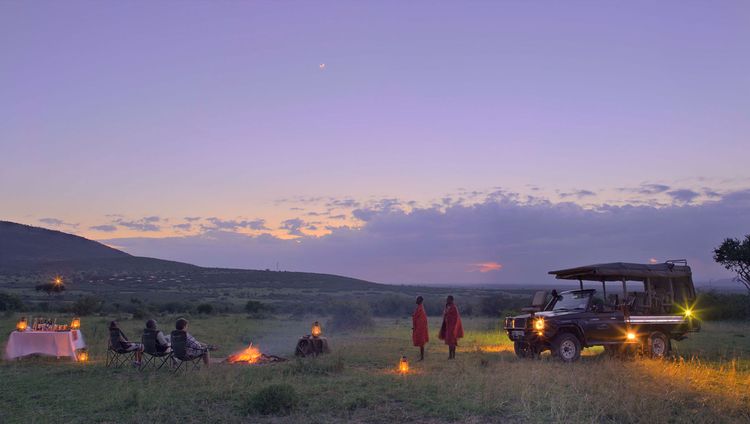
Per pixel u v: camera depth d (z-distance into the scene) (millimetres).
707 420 8531
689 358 16453
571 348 15750
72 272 133375
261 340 23953
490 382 11461
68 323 30797
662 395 9992
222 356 18031
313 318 41969
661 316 16938
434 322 39750
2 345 19375
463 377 12312
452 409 9352
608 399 9656
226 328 30359
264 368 14250
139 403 9914
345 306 31797
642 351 16641
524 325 16250
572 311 16375
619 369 13484
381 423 8781
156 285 115625
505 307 52062
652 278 17344
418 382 11758
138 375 13414
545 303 18172
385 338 25719
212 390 11062
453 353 16688
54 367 14867
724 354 16734
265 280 129500
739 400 9859
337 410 9539
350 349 19562
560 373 12789
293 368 13680
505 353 18141
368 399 10164
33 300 68375
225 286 117625
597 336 16094
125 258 157125
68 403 10320
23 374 13641
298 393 10625
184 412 9469
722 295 40312
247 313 50969
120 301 71375
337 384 11711
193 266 152875
